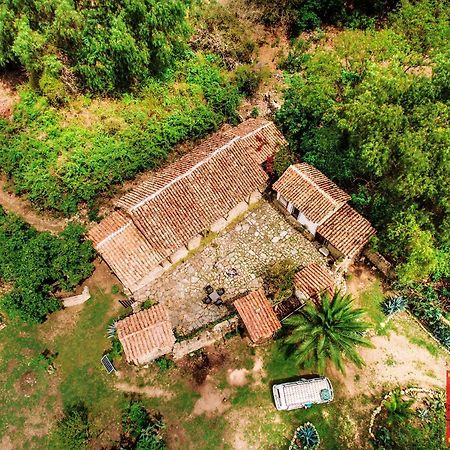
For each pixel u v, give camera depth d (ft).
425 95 86.69
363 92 94.22
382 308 100.99
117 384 92.73
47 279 96.63
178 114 114.62
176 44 117.80
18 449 87.25
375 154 86.89
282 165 108.27
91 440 88.07
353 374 94.17
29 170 106.52
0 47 105.81
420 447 86.79
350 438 88.48
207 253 105.09
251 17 133.69
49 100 113.50
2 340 97.40
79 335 97.50
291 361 94.43
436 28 105.29
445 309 100.94
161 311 93.09
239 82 123.75
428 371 95.30
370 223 101.45
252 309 92.32
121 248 94.99
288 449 86.94
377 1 130.11
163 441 86.89
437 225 91.97
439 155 80.38
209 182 101.60
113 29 102.17
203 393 91.81
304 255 104.99
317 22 134.10
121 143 109.40
